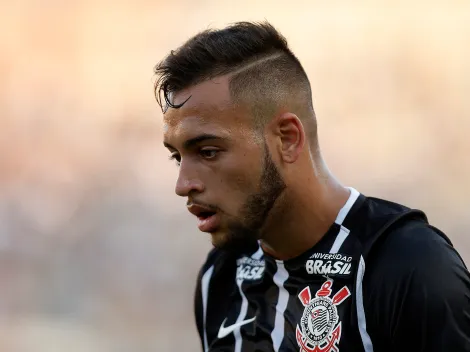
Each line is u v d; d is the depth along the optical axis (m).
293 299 8.13
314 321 7.83
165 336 36.28
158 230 46.59
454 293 7.23
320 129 58.09
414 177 50.72
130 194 51.56
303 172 7.98
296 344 7.94
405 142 55.50
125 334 36.16
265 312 8.37
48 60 72.88
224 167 7.68
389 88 63.56
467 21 71.56
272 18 74.44
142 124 62.09
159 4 78.31
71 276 43.81
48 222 49.28
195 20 76.19
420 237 7.56
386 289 7.43
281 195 7.91
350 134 57.22
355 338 7.55
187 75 7.69
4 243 46.72
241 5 77.19
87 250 46.25
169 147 7.93
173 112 7.75
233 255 9.09
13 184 54.19
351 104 61.53
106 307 39.91
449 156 53.94
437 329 7.17
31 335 35.44
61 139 60.50
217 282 9.11
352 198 8.19
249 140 7.71
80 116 63.56
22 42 74.31
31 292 41.88
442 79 64.56
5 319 37.84
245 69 7.75
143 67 70.88
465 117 59.00
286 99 7.93
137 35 75.12
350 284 7.68
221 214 7.79
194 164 7.76
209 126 7.62
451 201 47.38
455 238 43.00
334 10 74.88
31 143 59.88
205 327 9.08
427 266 7.32
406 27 71.50
